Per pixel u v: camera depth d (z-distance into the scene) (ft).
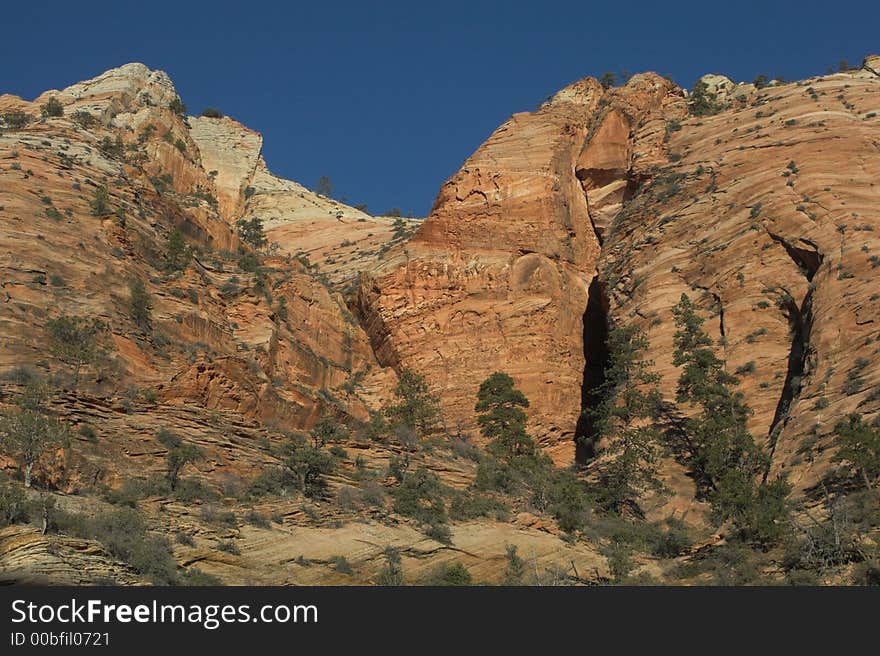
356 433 201.57
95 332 180.65
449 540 155.94
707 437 194.59
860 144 252.21
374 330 278.05
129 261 209.26
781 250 232.32
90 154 248.32
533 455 218.79
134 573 116.78
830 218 230.27
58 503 129.90
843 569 139.85
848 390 183.01
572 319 275.39
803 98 279.69
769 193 246.47
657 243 256.11
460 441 231.71
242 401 184.96
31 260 190.29
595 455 225.97
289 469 166.09
